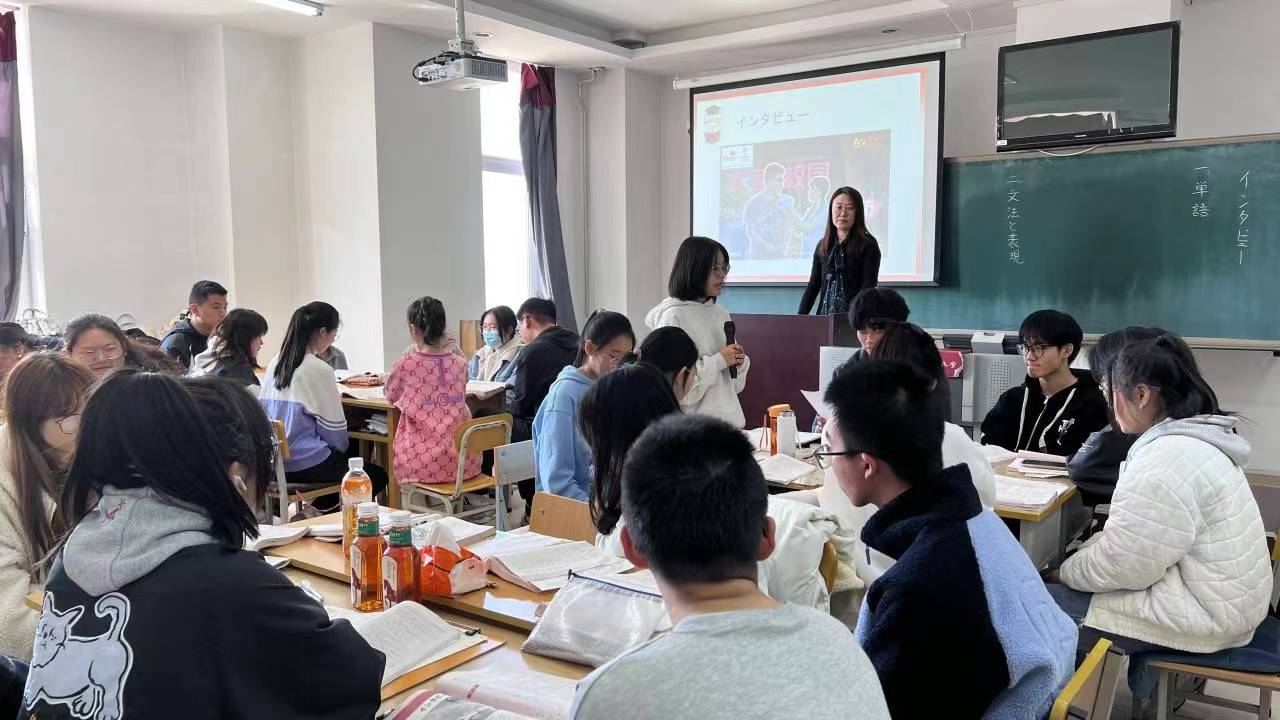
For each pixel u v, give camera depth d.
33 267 5.16
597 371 2.60
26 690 1.06
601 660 1.45
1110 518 2.00
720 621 0.83
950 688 1.20
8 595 1.82
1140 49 4.94
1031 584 1.29
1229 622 1.89
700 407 3.21
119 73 5.38
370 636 1.49
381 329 5.82
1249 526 1.92
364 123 5.72
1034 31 5.32
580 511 2.23
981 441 3.33
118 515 1.08
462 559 1.76
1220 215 4.90
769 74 6.49
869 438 1.32
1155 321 5.12
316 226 6.01
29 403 1.76
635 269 7.34
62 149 5.14
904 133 6.03
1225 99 5.23
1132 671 2.08
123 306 5.44
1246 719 2.50
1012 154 5.53
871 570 1.95
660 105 7.48
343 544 1.99
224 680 1.03
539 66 6.89
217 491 1.12
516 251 7.27
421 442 3.90
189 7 5.15
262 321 3.87
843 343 3.59
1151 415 2.02
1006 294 5.63
